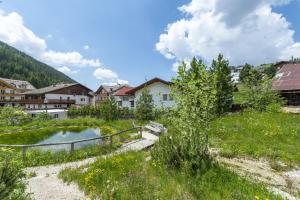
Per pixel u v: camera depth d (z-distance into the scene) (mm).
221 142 13742
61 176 8703
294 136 15141
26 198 6156
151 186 6789
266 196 6266
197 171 7258
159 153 8641
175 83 8852
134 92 43438
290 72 34625
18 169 5598
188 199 5973
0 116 35375
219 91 25516
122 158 10102
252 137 15242
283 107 29766
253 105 28688
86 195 6910
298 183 8117
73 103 79875
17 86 102562
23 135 26047
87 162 11383
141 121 29750
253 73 29906
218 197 5953
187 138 8336
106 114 35656
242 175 8258
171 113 9008
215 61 28797
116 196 6340
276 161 10555
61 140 22812
